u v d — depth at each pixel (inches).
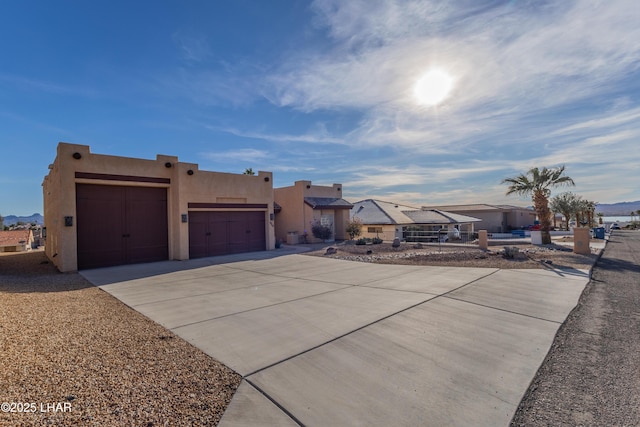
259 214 760.3
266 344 197.5
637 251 661.9
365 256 629.9
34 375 146.9
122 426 115.3
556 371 162.7
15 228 1737.2
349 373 161.5
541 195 812.6
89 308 273.7
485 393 143.5
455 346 193.3
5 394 129.7
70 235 489.4
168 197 619.5
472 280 378.9
